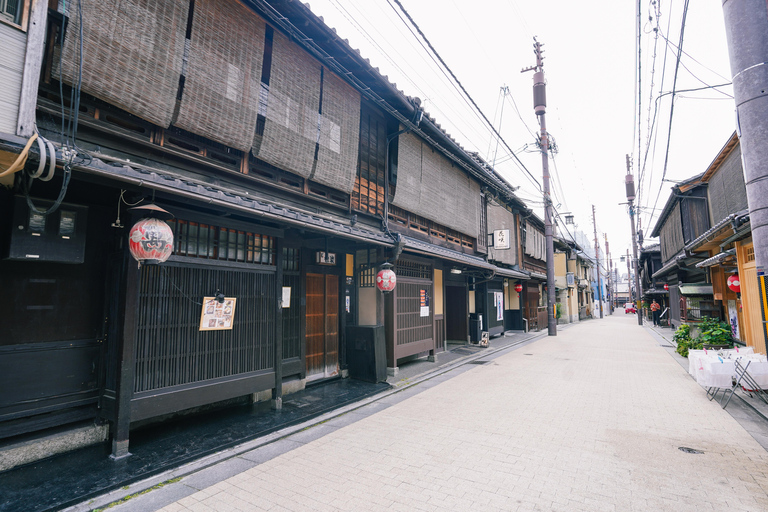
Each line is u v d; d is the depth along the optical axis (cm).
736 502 359
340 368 923
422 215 1094
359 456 484
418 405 721
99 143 425
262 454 493
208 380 549
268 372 640
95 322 504
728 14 578
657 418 629
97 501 367
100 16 395
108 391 484
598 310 5328
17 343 438
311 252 852
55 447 457
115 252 509
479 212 1468
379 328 907
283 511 356
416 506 362
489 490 391
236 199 495
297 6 550
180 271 527
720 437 537
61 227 455
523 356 1337
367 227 864
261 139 594
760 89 540
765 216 533
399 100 823
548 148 2158
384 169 938
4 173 291
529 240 2297
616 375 993
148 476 416
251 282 622
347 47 645
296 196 685
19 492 371
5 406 423
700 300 1494
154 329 493
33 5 324
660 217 2197
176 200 471
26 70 315
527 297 2298
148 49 434
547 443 522
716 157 1241
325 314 895
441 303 1374
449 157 1175
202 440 514
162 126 461
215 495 386
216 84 509
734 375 703
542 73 2148
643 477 416
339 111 741
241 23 541
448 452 494
